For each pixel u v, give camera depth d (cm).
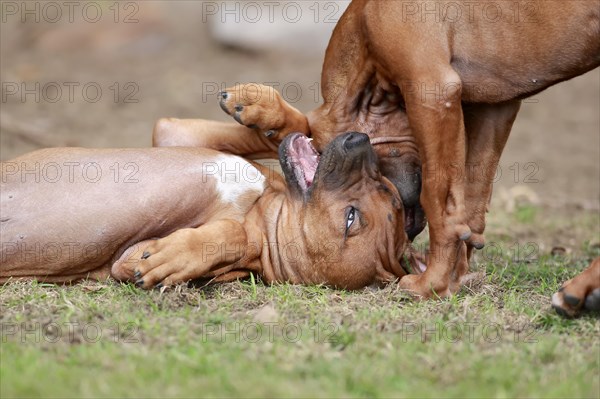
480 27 1020
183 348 866
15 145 1923
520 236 1509
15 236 1031
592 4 992
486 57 1029
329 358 852
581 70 1040
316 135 1142
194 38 2848
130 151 1087
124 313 948
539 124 2461
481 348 892
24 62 2639
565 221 1614
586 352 889
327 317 954
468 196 1123
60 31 2775
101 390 757
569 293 962
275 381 787
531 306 1024
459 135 1020
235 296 1036
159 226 1067
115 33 2781
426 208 1037
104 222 1045
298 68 2695
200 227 1040
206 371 807
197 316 952
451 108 1008
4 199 1038
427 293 1035
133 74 2592
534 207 1708
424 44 1007
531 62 1029
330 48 1121
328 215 1055
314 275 1070
